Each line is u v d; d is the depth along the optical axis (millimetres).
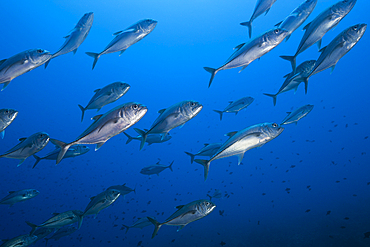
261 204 22359
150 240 16188
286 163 52375
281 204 21109
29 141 3211
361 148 55125
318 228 12477
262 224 15492
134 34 3869
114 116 2383
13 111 3129
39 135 3260
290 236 12352
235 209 21750
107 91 4273
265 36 3008
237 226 16094
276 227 14273
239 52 3145
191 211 2994
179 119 2980
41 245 17594
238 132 2863
